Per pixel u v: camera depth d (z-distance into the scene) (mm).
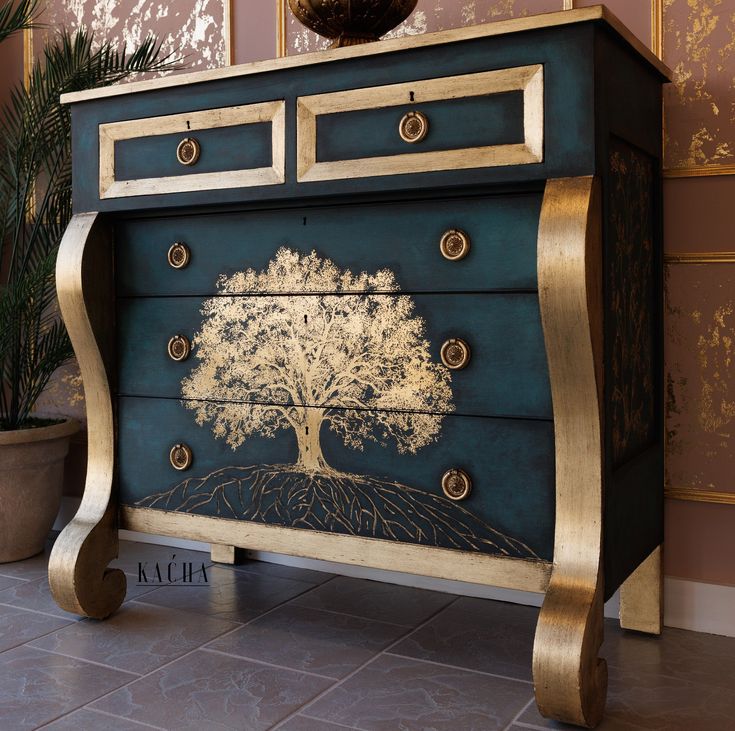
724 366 1780
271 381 1675
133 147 1759
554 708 1353
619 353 1514
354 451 1595
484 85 1396
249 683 1542
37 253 2543
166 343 1795
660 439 1782
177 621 1854
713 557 1813
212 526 1755
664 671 1606
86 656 1661
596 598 1364
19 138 2436
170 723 1392
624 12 1830
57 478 2389
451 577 1514
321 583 2125
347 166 1514
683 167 1787
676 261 1799
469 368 1485
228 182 1636
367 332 1572
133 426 1847
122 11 2449
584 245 1289
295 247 1639
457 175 1421
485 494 1482
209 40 2318
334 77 1526
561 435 1388
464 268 1480
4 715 1418
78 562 1791
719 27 1749
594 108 1323
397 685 1537
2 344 2350
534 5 1905
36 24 2600
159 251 1793
